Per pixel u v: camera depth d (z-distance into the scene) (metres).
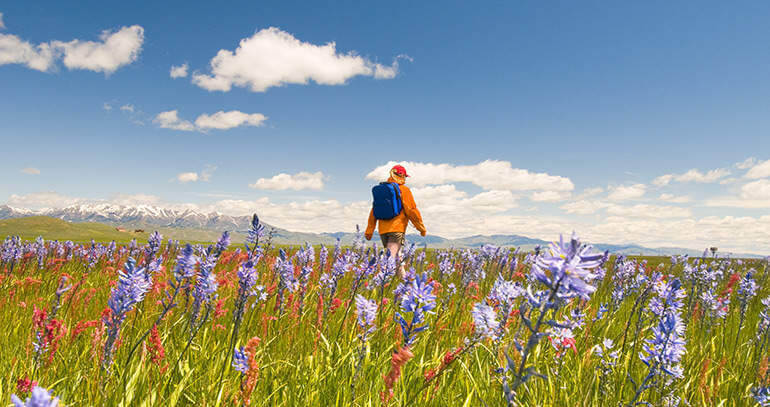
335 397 3.01
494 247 8.55
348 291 5.96
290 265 4.51
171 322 4.16
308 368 3.39
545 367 3.61
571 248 1.49
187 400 2.88
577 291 1.47
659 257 15.88
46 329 3.05
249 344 2.42
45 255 10.23
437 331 3.99
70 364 3.22
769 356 3.97
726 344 5.06
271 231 3.25
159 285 4.29
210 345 3.86
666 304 3.20
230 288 5.17
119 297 2.82
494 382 3.09
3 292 5.76
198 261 3.50
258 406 2.69
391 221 8.99
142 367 3.03
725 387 3.65
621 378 3.41
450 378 3.25
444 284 7.38
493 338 2.97
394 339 3.87
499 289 3.38
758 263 13.01
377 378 3.09
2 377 2.98
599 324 4.57
